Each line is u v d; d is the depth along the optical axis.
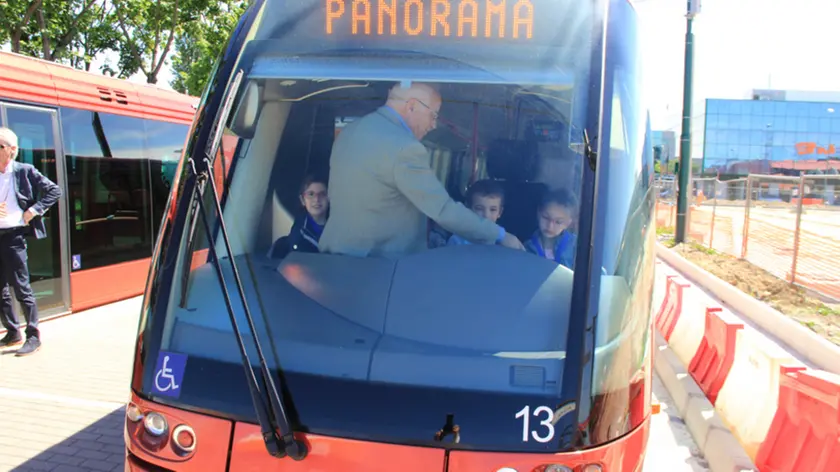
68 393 5.18
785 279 10.96
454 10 2.53
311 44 2.61
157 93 9.13
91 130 7.88
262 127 2.66
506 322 2.21
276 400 2.07
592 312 2.13
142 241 8.80
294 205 2.67
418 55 2.55
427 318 2.26
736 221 14.86
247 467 2.09
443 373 2.10
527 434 2.00
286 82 2.61
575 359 2.09
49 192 6.02
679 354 6.16
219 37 23.23
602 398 2.06
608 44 2.43
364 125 2.61
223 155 2.53
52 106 7.29
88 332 6.97
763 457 3.79
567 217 2.36
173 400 2.19
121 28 22.80
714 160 75.50
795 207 11.85
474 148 2.53
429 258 2.41
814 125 74.19
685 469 4.21
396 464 1.99
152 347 2.28
